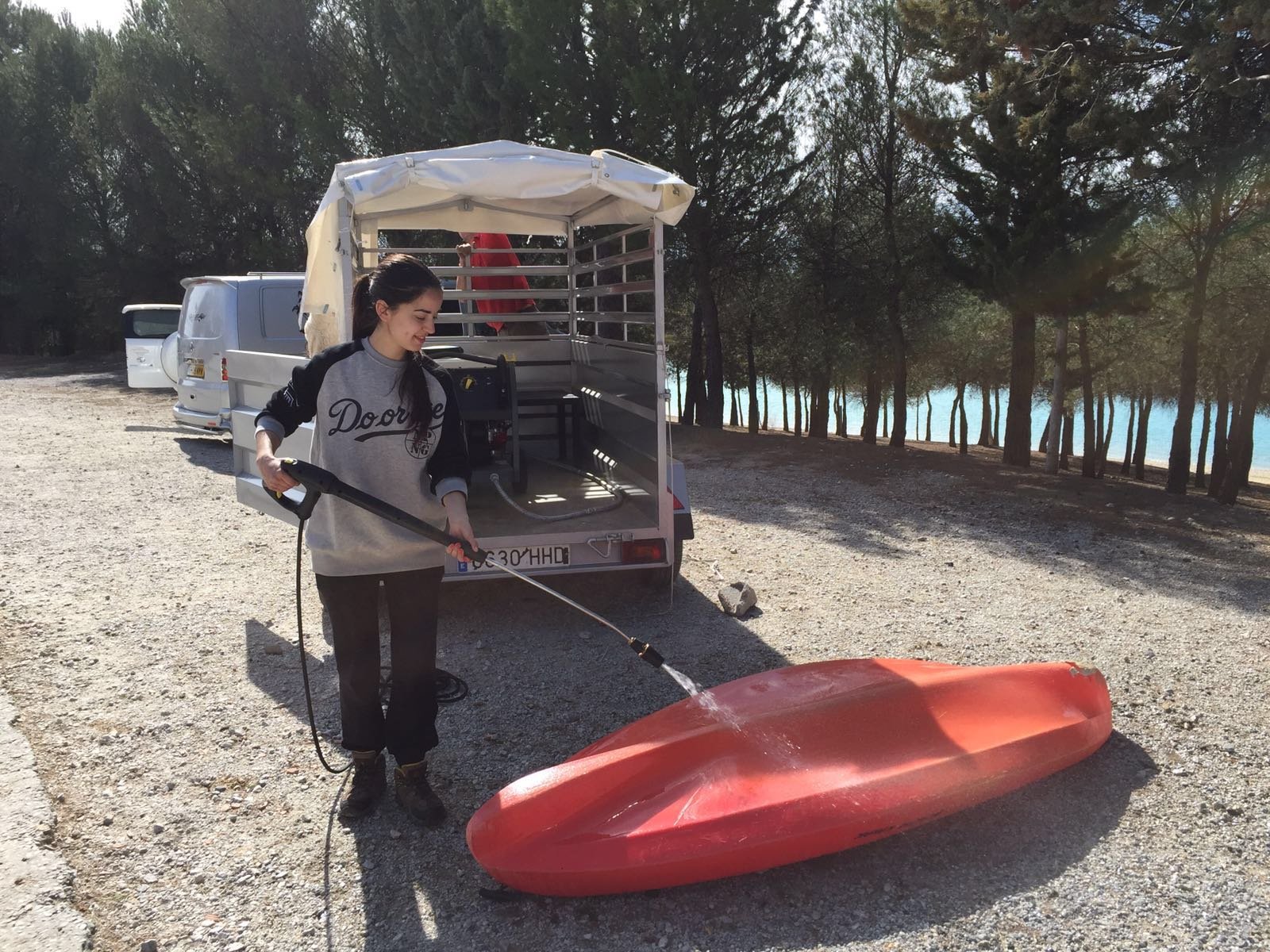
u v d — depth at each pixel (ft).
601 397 22.26
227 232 81.56
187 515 27.07
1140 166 31.89
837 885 9.60
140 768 12.10
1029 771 10.97
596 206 22.52
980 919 9.05
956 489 34.04
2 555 22.18
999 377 68.18
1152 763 12.19
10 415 49.73
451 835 10.66
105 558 22.22
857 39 48.26
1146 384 60.44
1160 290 37.47
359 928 9.04
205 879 9.77
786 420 74.02
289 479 9.54
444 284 28.22
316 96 64.03
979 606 19.36
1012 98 33.86
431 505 10.62
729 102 47.80
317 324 18.42
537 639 17.28
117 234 95.50
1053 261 36.29
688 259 53.42
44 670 15.24
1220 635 17.47
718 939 8.82
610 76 45.39
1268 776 11.85
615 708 14.20
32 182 95.04
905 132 42.96
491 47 48.16
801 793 9.70
